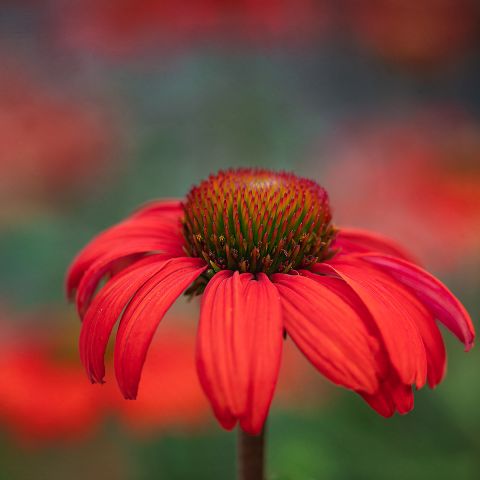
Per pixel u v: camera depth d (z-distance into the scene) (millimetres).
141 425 379
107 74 553
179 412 382
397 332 259
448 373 425
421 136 542
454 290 462
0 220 487
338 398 422
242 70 542
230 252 280
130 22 519
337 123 610
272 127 550
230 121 542
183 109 551
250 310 256
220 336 250
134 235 295
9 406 378
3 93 500
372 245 312
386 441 406
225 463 412
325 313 258
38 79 531
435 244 465
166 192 549
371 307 260
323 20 551
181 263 278
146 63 535
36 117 496
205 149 552
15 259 502
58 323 409
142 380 385
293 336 256
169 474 402
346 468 394
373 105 630
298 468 374
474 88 587
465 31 557
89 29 524
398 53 566
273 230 281
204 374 247
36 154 488
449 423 415
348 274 277
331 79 656
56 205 502
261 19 519
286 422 412
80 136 502
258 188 285
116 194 532
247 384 246
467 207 465
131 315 263
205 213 284
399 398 260
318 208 288
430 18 555
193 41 522
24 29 555
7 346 400
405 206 478
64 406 378
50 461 390
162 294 265
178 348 396
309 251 285
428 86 593
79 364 391
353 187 518
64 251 510
